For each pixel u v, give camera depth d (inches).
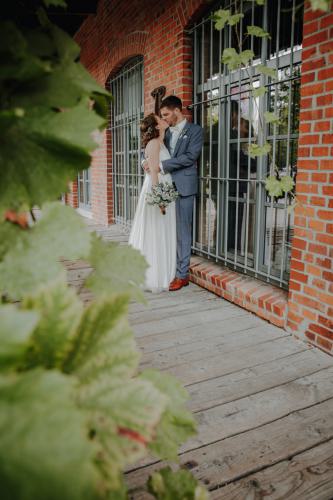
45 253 18.2
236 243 153.6
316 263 110.4
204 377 99.8
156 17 191.8
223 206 167.2
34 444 11.1
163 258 159.2
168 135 163.5
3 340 12.4
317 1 27.1
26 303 17.4
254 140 146.3
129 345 18.1
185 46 171.6
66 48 22.2
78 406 17.1
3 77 18.2
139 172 248.2
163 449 24.4
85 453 11.0
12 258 18.1
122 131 275.3
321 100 103.0
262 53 135.2
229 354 111.3
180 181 156.0
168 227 160.1
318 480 67.8
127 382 17.6
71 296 17.7
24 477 10.9
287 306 123.6
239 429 80.6
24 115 18.5
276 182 108.7
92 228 299.6
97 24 285.1
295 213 115.6
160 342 119.3
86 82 22.3
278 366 104.4
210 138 163.9
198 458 72.9
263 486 66.7
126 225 277.7
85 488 10.7
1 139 18.2
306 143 109.1
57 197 19.3
